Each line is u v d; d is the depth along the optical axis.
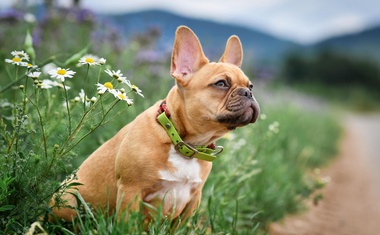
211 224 1.33
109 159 1.23
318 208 2.16
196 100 1.16
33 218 1.17
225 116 1.15
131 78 1.91
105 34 2.42
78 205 1.20
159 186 1.17
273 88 4.22
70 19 2.38
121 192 1.17
